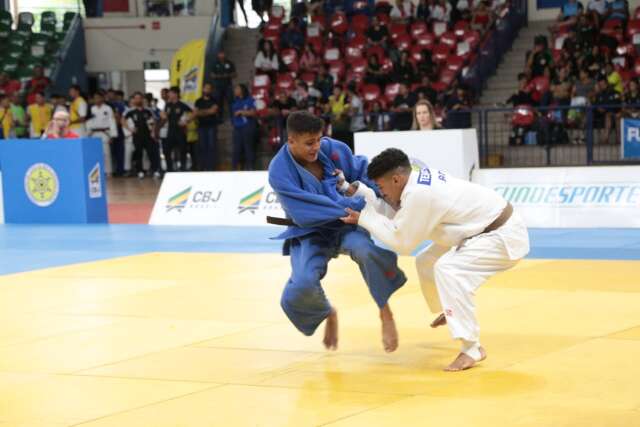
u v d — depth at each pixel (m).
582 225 17.64
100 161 21.61
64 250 17.09
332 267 13.94
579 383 7.43
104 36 38.88
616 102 26.88
